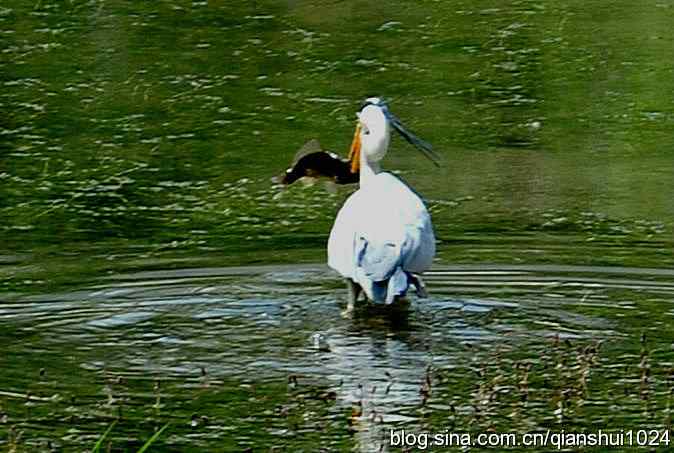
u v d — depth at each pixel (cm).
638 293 1398
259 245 1584
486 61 2445
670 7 2766
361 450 1029
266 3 2792
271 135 2077
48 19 2694
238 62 2444
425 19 2689
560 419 1085
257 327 1301
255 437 1052
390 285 1294
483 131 2111
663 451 1032
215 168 1931
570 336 1269
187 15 2719
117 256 1543
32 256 1545
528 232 1638
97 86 2325
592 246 1573
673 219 1698
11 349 1241
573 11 2741
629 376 1174
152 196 1811
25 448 1032
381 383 1158
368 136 1466
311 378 1168
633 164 1952
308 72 2389
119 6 2775
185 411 1101
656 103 2239
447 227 1664
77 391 1142
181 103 2233
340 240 1350
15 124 2134
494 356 1219
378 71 2394
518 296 1386
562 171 1916
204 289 1414
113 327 1301
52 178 1888
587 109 2208
